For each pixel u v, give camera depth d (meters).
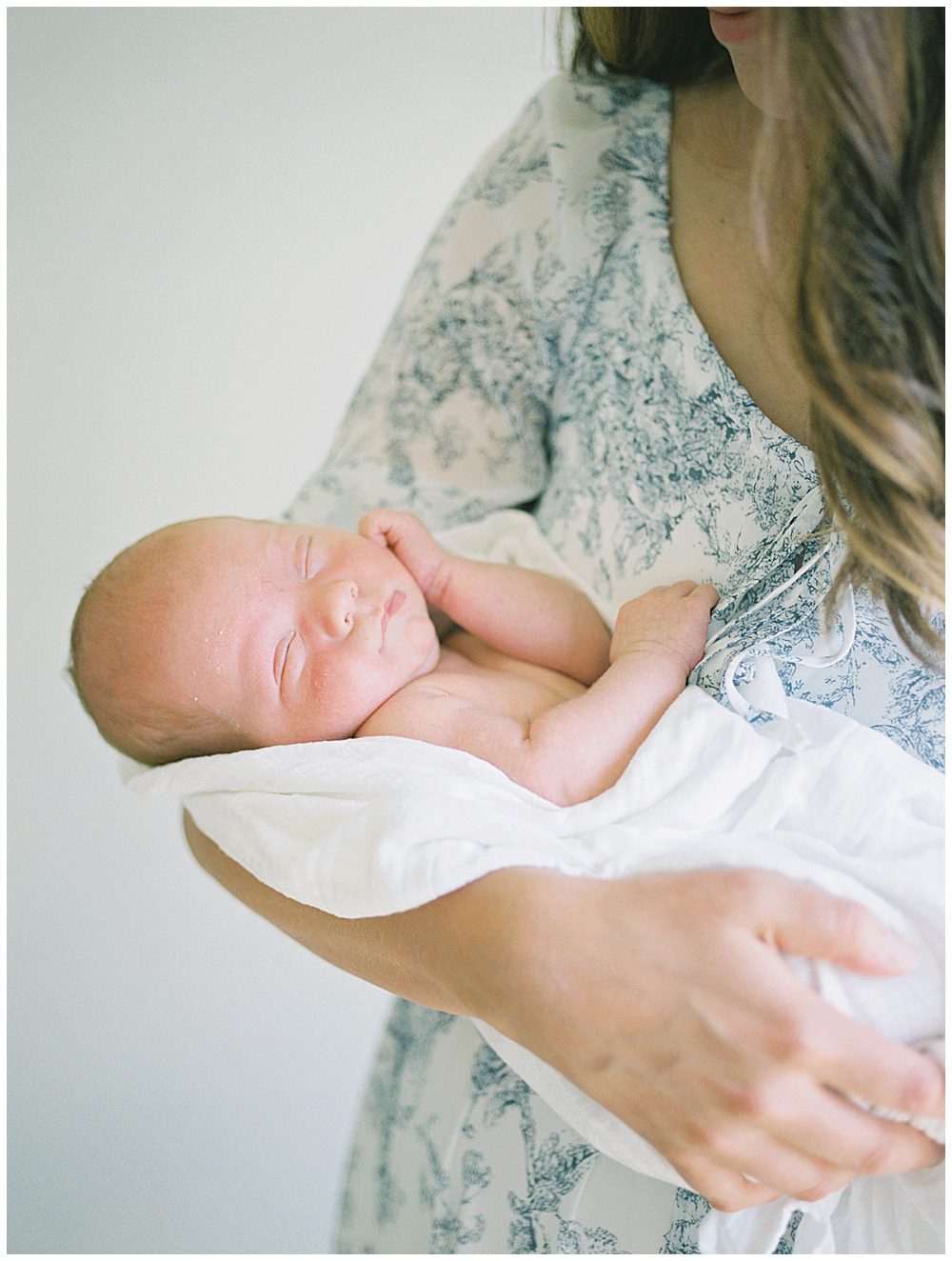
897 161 0.53
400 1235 0.98
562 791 0.75
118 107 1.66
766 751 0.69
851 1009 0.59
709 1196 0.59
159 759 0.98
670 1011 0.55
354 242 1.73
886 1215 0.64
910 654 0.68
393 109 1.69
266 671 0.91
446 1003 0.68
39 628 1.75
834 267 0.55
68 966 1.79
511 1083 0.83
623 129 0.88
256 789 0.81
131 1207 1.80
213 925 1.80
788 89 0.59
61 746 1.76
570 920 0.59
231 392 1.76
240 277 1.73
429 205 1.73
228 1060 1.82
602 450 0.88
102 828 1.78
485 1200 0.83
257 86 1.67
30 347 1.71
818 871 0.62
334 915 0.72
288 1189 1.83
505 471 1.04
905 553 0.58
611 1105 0.60
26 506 1.74
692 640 0.78
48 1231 1.80
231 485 1.79
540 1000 0.58
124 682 0.94
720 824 0.69
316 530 0.97
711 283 0.78
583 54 0.94
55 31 1.63
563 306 0.93
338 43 1.66
